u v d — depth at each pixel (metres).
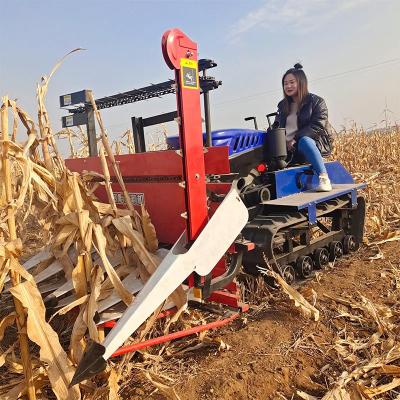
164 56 2.62
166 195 3.17
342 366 2.86
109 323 2.69
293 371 2.83
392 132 12.70
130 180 3.46
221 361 2.94
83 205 2.92
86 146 7.70
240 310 3.15
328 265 4.75
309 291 3.84
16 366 2.69
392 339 3.05
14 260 2.30
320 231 5.43
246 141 4.29
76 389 2.35
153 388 2.70
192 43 2.72
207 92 3.54
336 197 5.01
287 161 4.95
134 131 4.01
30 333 2.27
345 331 3.29
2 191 2.34
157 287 2.48
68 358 2.54
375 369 2.77
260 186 4.36
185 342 3.23
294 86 4.98
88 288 2.68
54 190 2.81
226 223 2.85
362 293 3.89
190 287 2.88
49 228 3.16
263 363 2.89
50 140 2.83
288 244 4.23
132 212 3.10
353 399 2.53
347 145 11.84
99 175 3.25
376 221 5.91
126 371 2.82
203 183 2.83
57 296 2.82
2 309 3.38
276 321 3.47
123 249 2.99
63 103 4.41
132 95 4.16
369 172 10.30
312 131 4.87
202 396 2.60
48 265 3.12
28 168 2.42
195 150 2.77
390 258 4.75
